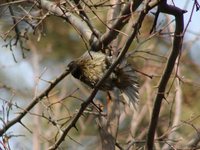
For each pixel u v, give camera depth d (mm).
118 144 12102
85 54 11523
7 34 11883
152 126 11031
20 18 11672
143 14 9727
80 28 11977
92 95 10609
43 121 15023
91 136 16578
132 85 11172
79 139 16234
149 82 14930
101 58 11344
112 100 11891
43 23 12117
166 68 10422
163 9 9984
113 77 11008
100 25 14281
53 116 11492
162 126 15758
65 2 11383
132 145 12289
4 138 10891
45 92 11750
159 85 10602
